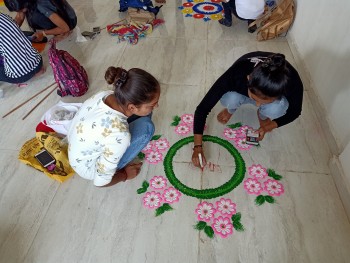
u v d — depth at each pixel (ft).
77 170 4.28
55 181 4.99
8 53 6.19
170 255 4.07
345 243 4.15
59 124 5.26
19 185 4.94
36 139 5.54
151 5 9.31
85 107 3.89
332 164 4.99
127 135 3.62
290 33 8.30
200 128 4.71
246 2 8.04
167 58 7.78
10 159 5.34
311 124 5.89
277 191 4.76
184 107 6.30
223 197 4.69
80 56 7.92
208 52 7.98
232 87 4.63
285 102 4.80
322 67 6.14
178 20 9.41
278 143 5.52
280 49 8.11
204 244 4.16
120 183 4.92
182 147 5.47
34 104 6.47
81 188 4.87
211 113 6.10
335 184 4.84
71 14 8.19
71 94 6.61
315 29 6.64
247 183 4.88
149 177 5.00
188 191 4.78
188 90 6.73
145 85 3.31
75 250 4.15
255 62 4.31
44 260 4.06
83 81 6.55
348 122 4.98
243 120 5.96
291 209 4.53
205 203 4.62
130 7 9.12
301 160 5.23
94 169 4.28
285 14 8.14
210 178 4.97
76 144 3.84
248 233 4.26
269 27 8.24
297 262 3.97
